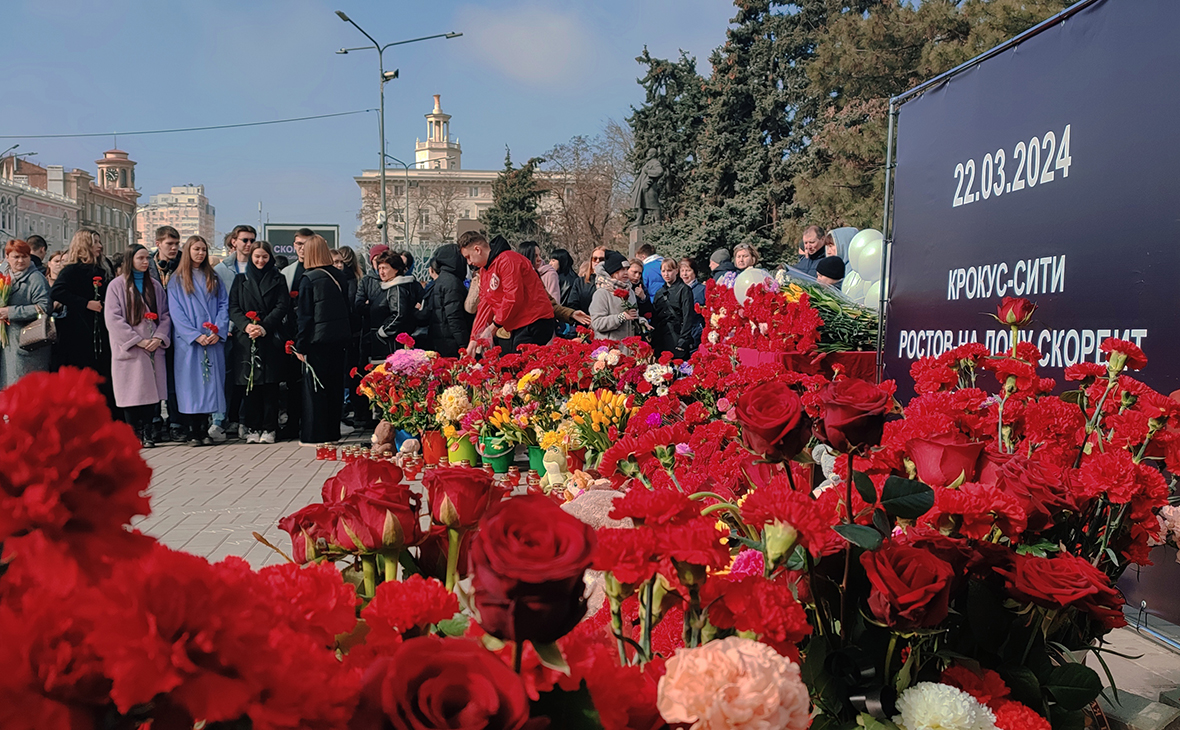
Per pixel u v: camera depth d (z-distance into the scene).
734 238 31.22
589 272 12.20
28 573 0.66
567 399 6.96
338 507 1.41
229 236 10.95
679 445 3.22
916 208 4.84
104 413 0.63
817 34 28.56
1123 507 1.89
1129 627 3.37
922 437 1.68
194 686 0.63
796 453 1.41
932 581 1.38
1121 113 3.31
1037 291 3.81
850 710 1.47
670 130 43.12
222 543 5.18
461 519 1.42
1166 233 3.10
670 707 0.98
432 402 7.72
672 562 1.17
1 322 9.18
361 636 1.22
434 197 78.62
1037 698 1.58
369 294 10.40
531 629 0.78
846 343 5.66
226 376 10.28
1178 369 3.06
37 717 0.60
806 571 1.54
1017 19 20.66
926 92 4.72
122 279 9.13
